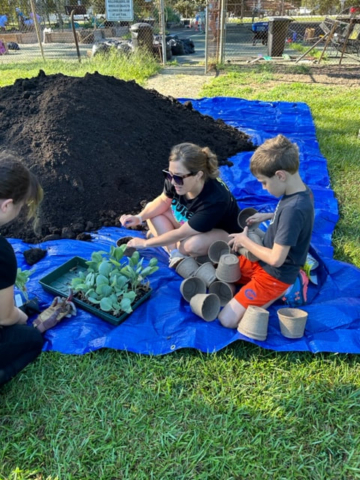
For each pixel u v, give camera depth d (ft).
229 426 6.76
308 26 65.41
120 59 36.01
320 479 6.06
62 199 12.05
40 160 12.50
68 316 8.59
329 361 7.87
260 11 93.61
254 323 7.82
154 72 35.65
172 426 6.75
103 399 7.16
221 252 9.55
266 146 7.39
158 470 6.15
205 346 7.97
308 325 8.38
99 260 8.96
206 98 24.86
